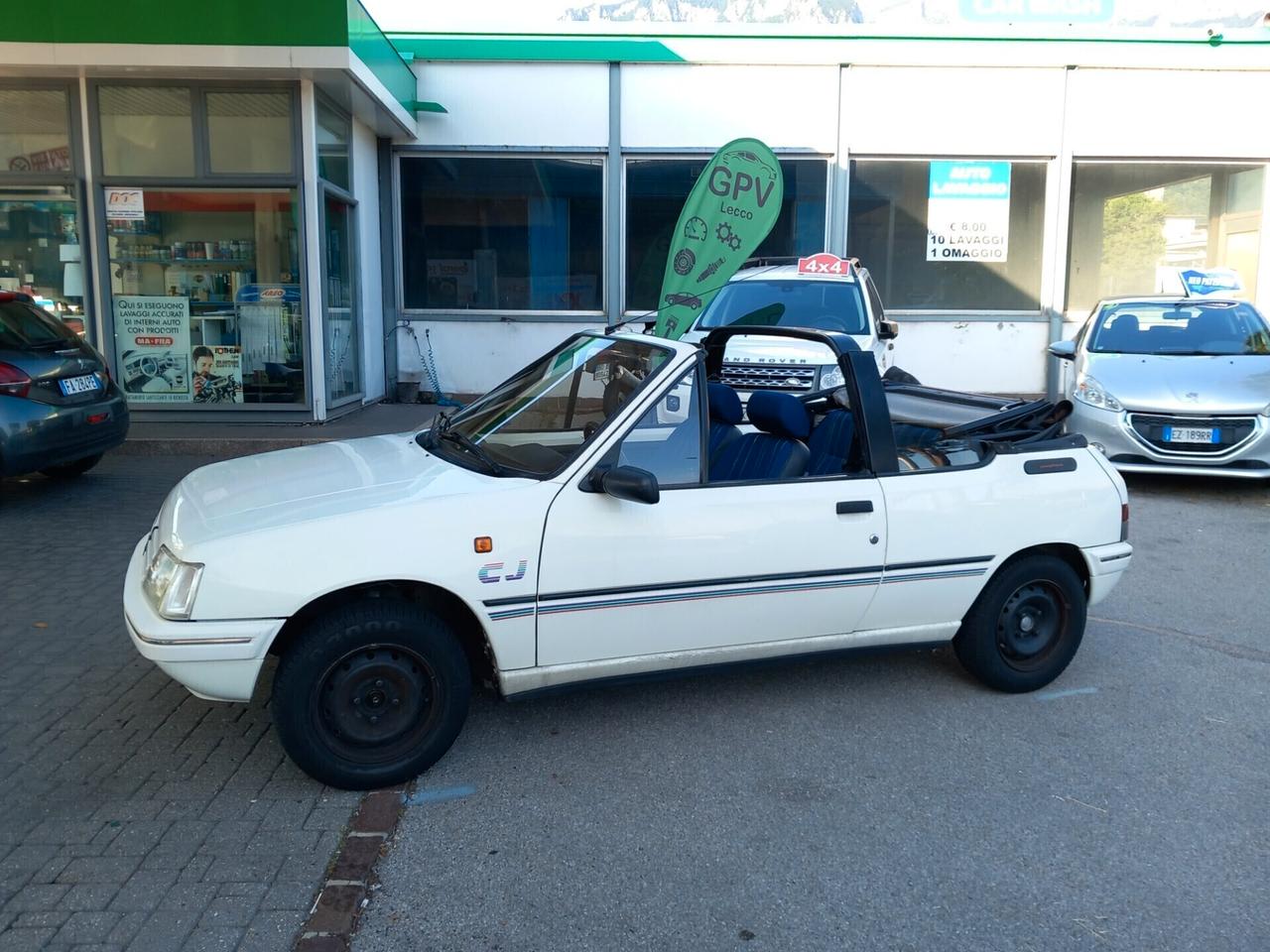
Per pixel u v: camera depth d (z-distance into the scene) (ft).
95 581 20.67
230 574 11.92
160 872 11.04
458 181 46.37
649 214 46.91
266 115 35.78
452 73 45.34
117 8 32.65
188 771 13.26
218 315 37.11
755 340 29.01
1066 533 15.87
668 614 13.74
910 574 14.94
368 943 10.04
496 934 10.21
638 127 45.98
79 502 27.32
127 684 15.87
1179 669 17.37
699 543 13.69
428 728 12.96
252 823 12.04
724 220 25.30
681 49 45.24
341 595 12.55
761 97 46.06
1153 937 10.31
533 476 13.37
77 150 35.94
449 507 12.73
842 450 15.74
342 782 12.65
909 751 14.23
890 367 33.12
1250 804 12.92
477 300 47.29
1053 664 16.26
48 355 26.23
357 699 12.61
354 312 42.57
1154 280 49.19
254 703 15.30
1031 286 48.65
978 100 46.60
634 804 12.69
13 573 21.11
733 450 15.61
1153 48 46.01
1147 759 14.11
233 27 32.94
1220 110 47.11
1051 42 45.96
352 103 38.93
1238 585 22.06
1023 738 14.69
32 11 32.55
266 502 13.16
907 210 47.78
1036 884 11.19
